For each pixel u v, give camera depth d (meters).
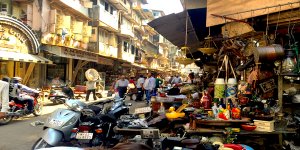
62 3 21.59
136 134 5.62
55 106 16.09
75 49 23.62
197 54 14.80
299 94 5.96
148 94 17.97
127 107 7.61
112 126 6.29
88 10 27.78
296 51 5.55
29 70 20.11
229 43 7.03
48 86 20.80
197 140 4.43
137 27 46.75
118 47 36.66
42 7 19.95
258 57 5.11
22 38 18.22
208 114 5.64
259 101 5.73
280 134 5.21
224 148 4.36
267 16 5.46
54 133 5.72
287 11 5.45
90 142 6.18
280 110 5.50
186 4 7.61
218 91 5.89
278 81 5.75
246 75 7.19
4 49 16.86
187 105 6.41
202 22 9.17
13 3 19.64
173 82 21.09
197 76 18.23
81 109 6.36
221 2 5.93
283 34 5.92
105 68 36.03
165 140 4.52
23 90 11.95
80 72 29.47
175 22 9.54
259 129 5.16
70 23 23.17
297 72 5.47
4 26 16.77
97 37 28.33
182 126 5.68
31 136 8.28
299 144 5.35
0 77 18.56
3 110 4.95
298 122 5.51
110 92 18.50
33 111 11.48
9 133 8.66
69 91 16.91
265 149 5.21
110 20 31.20
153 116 6.52
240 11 5.68
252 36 6.57
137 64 46.19
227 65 7.08
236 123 5.23
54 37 20.78
